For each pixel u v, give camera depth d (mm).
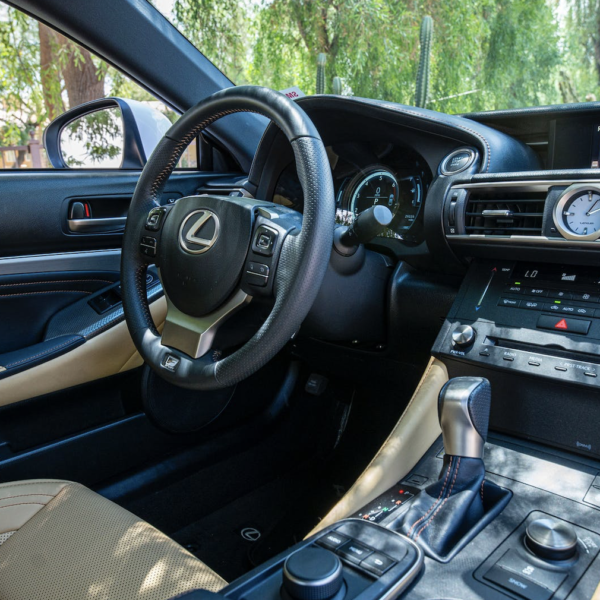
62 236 1485
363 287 1227
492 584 660
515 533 750
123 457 1354
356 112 1255
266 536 1367
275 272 915
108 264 1542
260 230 917
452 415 789
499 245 1017
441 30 2307
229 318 976
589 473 849
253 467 1570
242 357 912
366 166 1387
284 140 1386
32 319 1420
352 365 1478
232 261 942
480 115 1272
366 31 2338
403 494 847
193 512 1431
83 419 1315
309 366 1626
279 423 1673
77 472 1279
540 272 1012
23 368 1189
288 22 2689
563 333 922
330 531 718
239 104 1024
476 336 1001
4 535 885
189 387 981
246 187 1493
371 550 671
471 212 1070
